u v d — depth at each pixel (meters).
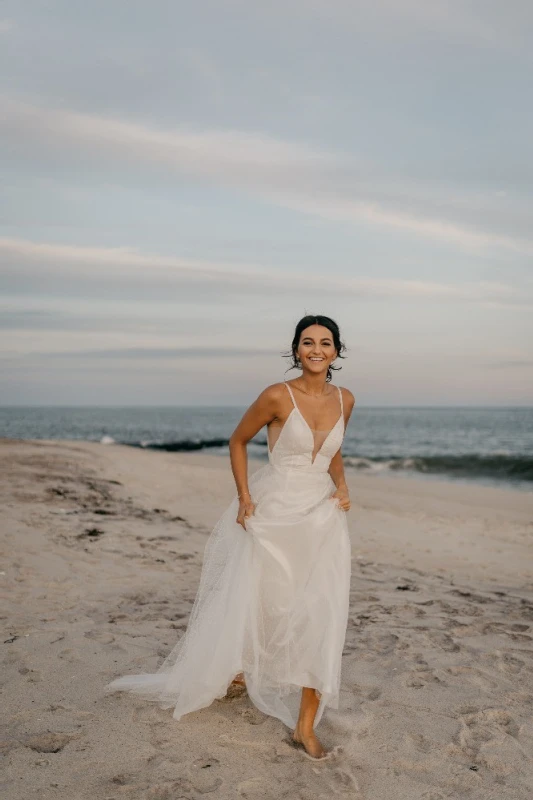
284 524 3.30
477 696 3.81
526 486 21.48
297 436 3.32
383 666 4.24
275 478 3.43
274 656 3.26
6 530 7.56
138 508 10.12
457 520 12.33
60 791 2.72
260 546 3.32
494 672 4.18
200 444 37.91
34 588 5.70
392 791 2.84
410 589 6.63
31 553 6.79
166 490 12.56
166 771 2.90
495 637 4.91
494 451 38.50
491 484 22.02
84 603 5.38
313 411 3.37
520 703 3.74
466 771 3.02
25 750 3.02
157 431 60.00
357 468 25.84
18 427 66.62
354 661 4.32
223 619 3.36
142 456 17.30
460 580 7.41
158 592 5.86
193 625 3.53
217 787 2.81
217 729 3.31
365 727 3.40
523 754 3.17
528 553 9.39
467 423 89.25
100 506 9.80
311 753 3.10
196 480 14.21
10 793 2.69
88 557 6.86
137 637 4.56
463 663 4.33
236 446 3.51
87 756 2.99
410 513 12.86
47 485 10.78
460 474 24.38
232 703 3.61
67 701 3.53
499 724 3.49
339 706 3.65
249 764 3.01
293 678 3.11
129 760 2.98
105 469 13.64
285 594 3.26
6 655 4.11
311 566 3.28
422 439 52.00
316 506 3.37
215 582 3.55
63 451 15.48
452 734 3.35
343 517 3.45
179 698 3.38
